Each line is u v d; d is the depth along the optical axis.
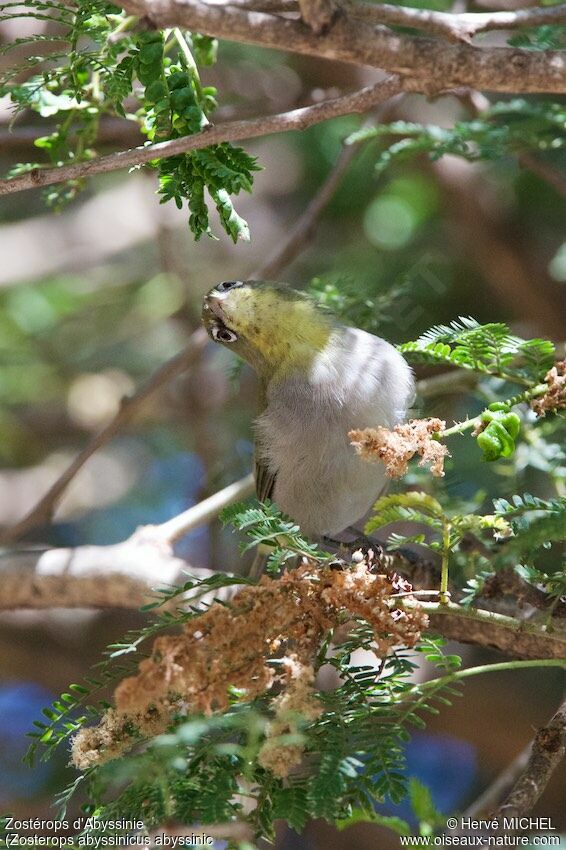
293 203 18.36
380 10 7.03
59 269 18.20
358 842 14.02
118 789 7.84
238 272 17.81
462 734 14.62
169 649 5.77
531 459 9.50
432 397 12.72
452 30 7.05
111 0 6.29
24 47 11.38
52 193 9.38
